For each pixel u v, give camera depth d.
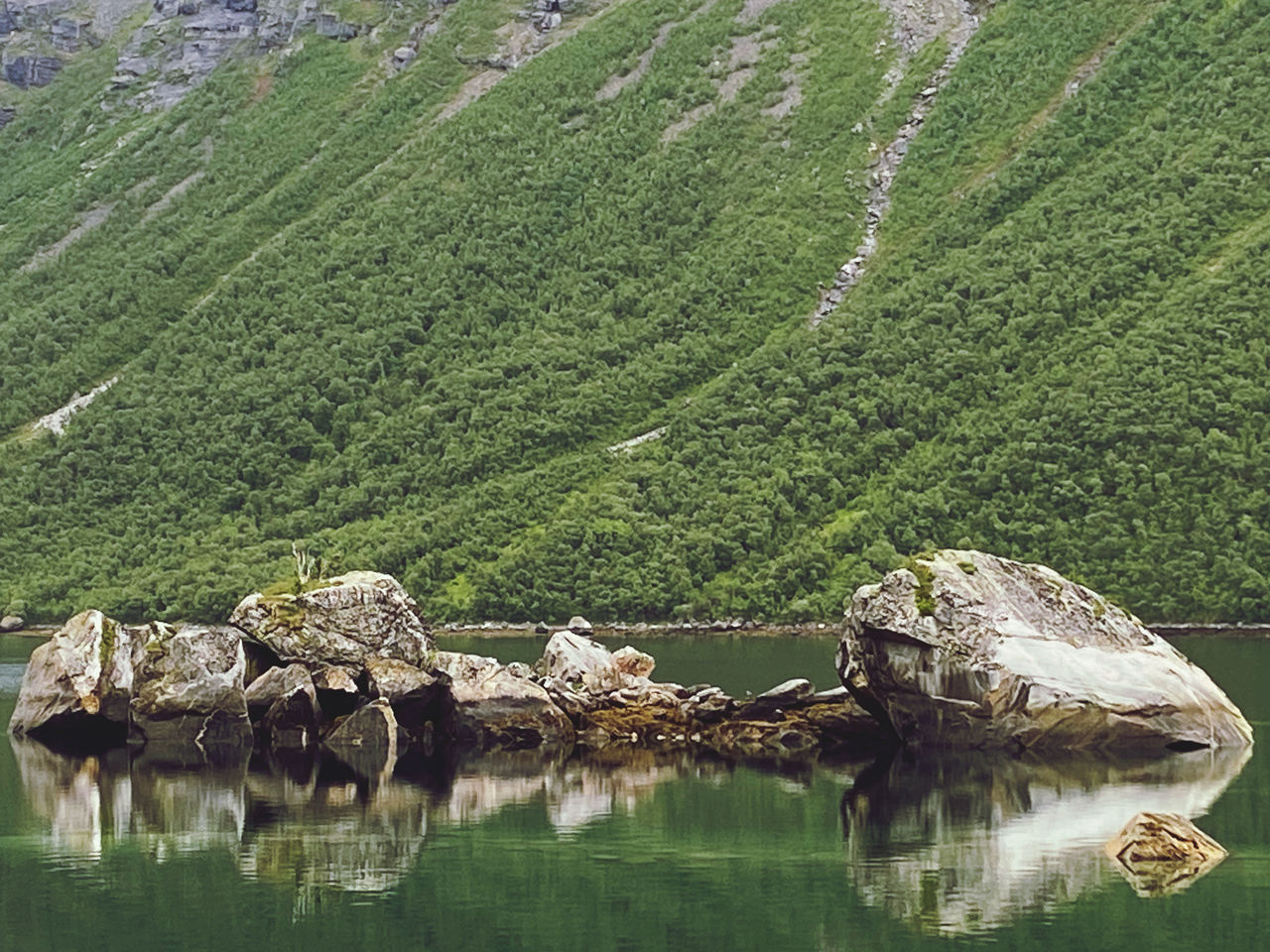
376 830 42.28
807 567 138.50
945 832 41.12
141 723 60.31
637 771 52.28
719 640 121.38
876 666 56.03
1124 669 54.91
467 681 60.59
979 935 31.84
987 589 55.84
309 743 59.75
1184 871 36.62
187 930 32.94
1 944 32.12
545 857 38.97
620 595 137.12
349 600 62.16
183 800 46.97
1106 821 42.00
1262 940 31.22
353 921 33.50
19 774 52.22
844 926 32.66
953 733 55.19
